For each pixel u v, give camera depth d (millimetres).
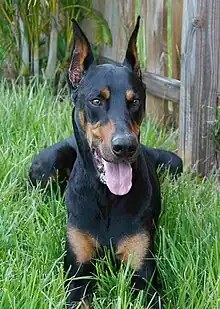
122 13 3312
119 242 1944
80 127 1943
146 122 2941
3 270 1902
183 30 2539
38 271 1907
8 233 2066
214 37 2498
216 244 1943
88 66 1972
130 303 1794
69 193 1999
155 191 2047
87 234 1948
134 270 1941
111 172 1872
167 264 1985
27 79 3488
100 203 1924
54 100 3189
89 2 3471
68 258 1968
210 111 2549
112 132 1820
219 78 2617
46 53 3537
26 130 2719
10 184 2277
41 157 2355
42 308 1767
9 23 3465
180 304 1831
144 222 1949
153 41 3107
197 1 2465
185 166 2609
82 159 1949
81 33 1963
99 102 1876
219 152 2582
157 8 3057
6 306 1768
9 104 2941
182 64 2570
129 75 1910
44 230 2104
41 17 3391
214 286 1839
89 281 1979
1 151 2459
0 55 3566
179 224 2074
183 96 2580
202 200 2279
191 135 2572
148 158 2230
